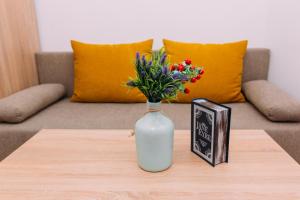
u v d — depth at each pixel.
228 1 1.88
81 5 1.95
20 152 0.94
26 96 1.46
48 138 1.06
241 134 1.06
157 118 0.78
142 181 0.76
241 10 1.89
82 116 1.45
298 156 1.28
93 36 2.01
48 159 0.89
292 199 0.67
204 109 0.82
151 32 1.98
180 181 0.76
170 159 0.82
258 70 1.81
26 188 0.74
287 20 1.77
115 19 1.97
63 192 0.72
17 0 1.75
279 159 0.87
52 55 1.88
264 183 0.74
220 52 1.64
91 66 1.68
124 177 0.79
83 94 1.71
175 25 1.96
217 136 0.81
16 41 1.74
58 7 1.96
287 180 0.75
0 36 1.58
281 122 1.31
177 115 1.45
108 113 1.50
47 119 1.40
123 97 1.68
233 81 1.65
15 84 1.73
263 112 1.36
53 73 1.90
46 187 0.74
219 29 1.94
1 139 1.30
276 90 1.48
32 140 1.04
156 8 1.93
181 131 1.11
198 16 1.93
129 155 0.92
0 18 1.58
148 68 0.71
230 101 1.68
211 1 1.89
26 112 1.34
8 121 1.32
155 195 0.70
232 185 0.74
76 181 0.77
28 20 1.88
